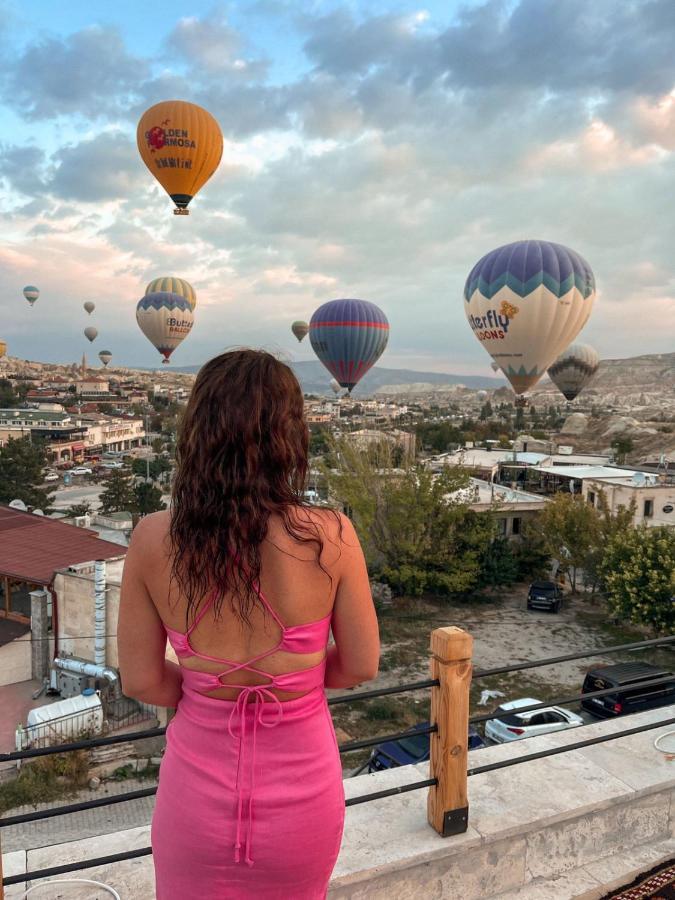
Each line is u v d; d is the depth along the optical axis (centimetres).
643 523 2639
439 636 279
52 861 270
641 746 365
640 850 327
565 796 316
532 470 5134
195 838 146
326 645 153
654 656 2300
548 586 2856
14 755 220
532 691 2011
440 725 280
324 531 143
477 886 291
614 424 14000
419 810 301
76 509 5894
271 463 140
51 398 16850
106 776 1523
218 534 134
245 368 142
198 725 149
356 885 265
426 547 2823
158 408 17062
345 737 1698
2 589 2148
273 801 145
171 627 147
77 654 1884
